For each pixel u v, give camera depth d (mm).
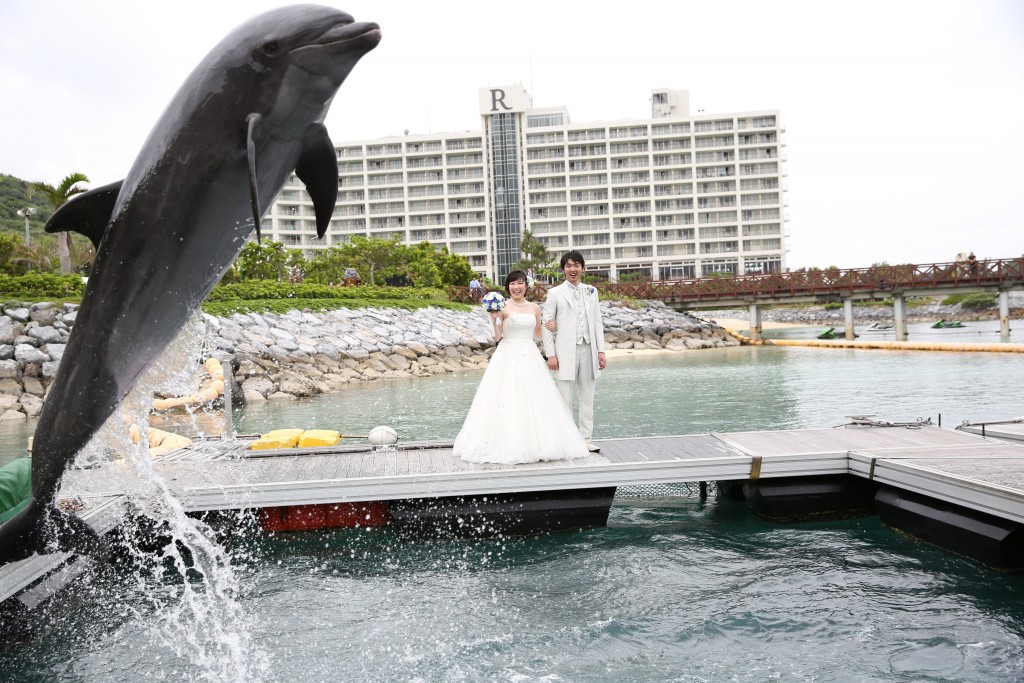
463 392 19344
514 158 93625
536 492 5652
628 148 92688
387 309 32938
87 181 30328
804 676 3312
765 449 6277
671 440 6965
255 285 31922
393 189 96062
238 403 18500
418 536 5617
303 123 2662
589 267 93375
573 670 3439
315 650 3732
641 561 4953
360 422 13227
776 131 90812
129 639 3930
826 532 5586
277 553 5367
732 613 4039
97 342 2824
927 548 5105
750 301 46281
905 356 27703
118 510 5223
